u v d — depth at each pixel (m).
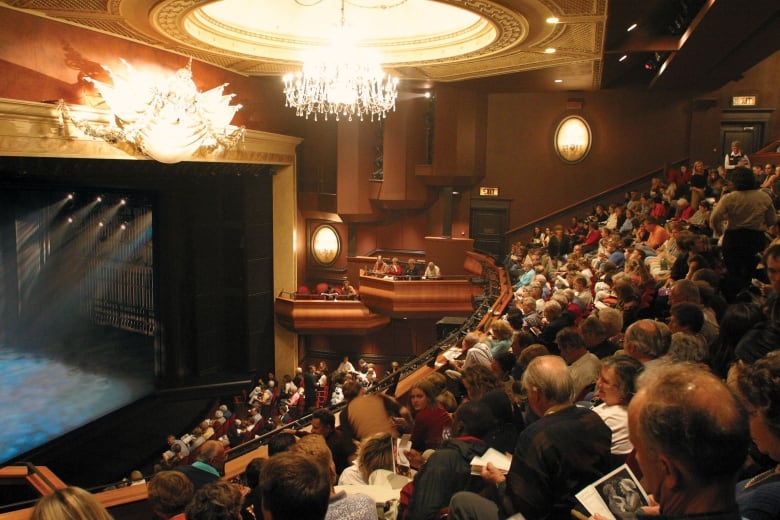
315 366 23.47
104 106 13.48
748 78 20.08
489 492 3.42
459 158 21.78
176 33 13.59
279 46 16.00
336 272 23.72
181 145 14.60
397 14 15.27
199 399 19.81
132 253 19.84
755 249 6.96
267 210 21.12
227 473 8.50
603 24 12.51
